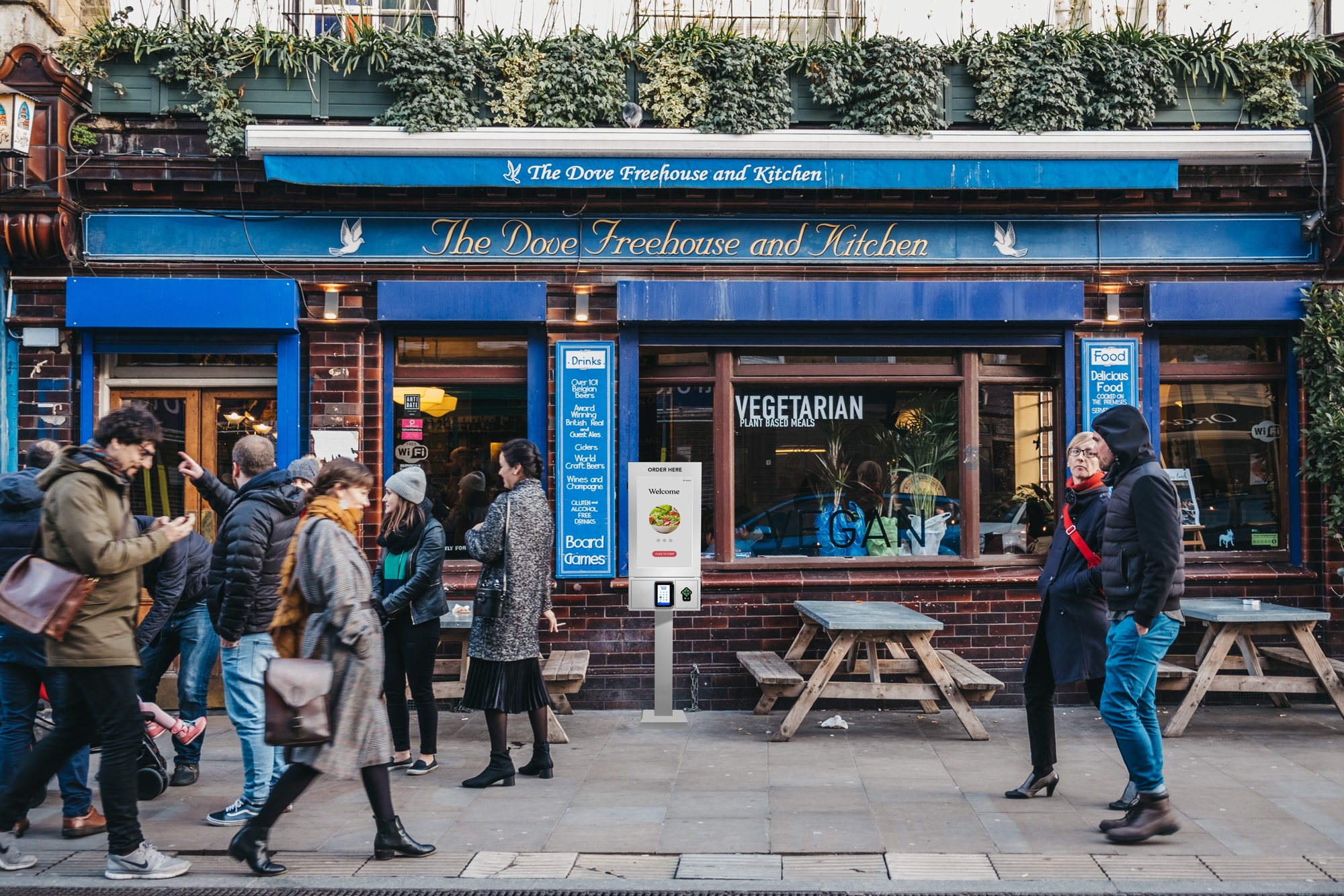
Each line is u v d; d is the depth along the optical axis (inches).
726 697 308.0
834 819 201.2
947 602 312.2
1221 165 309.7
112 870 170.6
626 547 310.2
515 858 180.2
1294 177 312.5
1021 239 315.3
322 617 169.0
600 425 307.9
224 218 308.0
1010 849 183.8
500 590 222.5
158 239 307.6
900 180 303.7
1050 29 315.6
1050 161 304.7
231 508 197.8
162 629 219.1
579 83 305.4
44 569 164.4
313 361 307.9
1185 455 325.4
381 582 238.7
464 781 222.8
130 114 304.8
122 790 170.1
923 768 239.1
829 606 292.4
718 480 316.5
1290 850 183.2
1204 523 326.0
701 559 312.5
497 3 329.1
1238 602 292.2
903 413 322.0
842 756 250.8
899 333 316.8
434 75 303.1
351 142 296.8
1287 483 323.0
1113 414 196.1
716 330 313.4
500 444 318.0
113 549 164.9
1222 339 326.0
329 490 174.7
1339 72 316.2
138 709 174.2
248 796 197.5
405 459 315.6
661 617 284.5
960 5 331.0
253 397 318.7
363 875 172.7
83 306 299.6
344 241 309.6
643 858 180.9
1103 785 223.8
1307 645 269.0
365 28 306.0
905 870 174.1
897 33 328.2
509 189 308.5
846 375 319.3
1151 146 303.3
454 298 305.7
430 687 237.3
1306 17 331.3
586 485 307.9
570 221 312.5
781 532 319.9
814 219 313.9
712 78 308.8
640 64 309.0
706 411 318.7
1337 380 305.9
